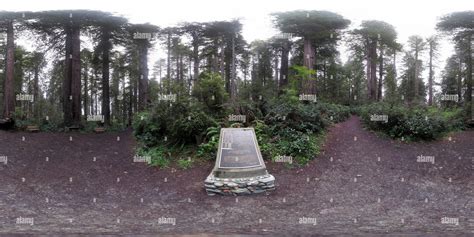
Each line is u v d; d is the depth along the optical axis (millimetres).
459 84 29984
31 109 33094
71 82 21203
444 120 15094
